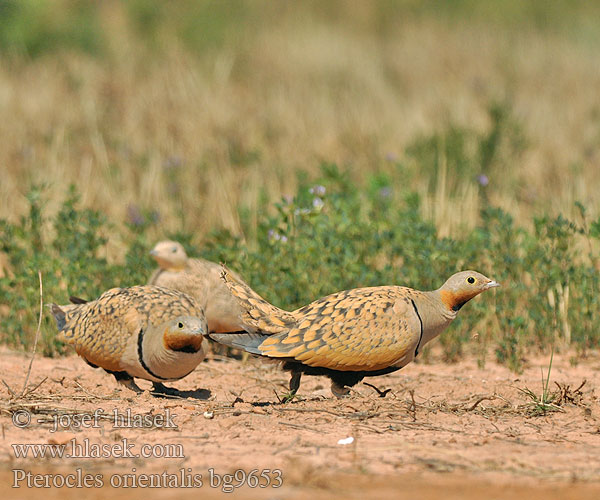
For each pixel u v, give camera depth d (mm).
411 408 26609
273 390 29016
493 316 38812
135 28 98375
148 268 39219
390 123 70750
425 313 27484
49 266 37688
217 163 59781
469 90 79562
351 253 37625
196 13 102062
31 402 26750
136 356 27312
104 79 78625
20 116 68250
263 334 26891
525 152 62969
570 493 19250
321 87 81438
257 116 70938
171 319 27328
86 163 57906
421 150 60125
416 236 38281
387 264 38844
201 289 35625
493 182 56531
